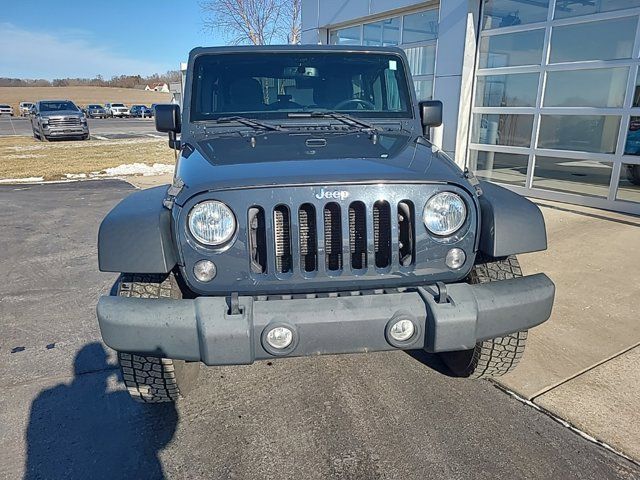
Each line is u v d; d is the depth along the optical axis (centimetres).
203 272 227
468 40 888
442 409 285
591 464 240
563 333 364
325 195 227
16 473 242
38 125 2308
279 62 364
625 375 311
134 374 270
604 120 733
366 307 225
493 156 911
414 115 367
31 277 523
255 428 273
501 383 309
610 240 582
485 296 234
